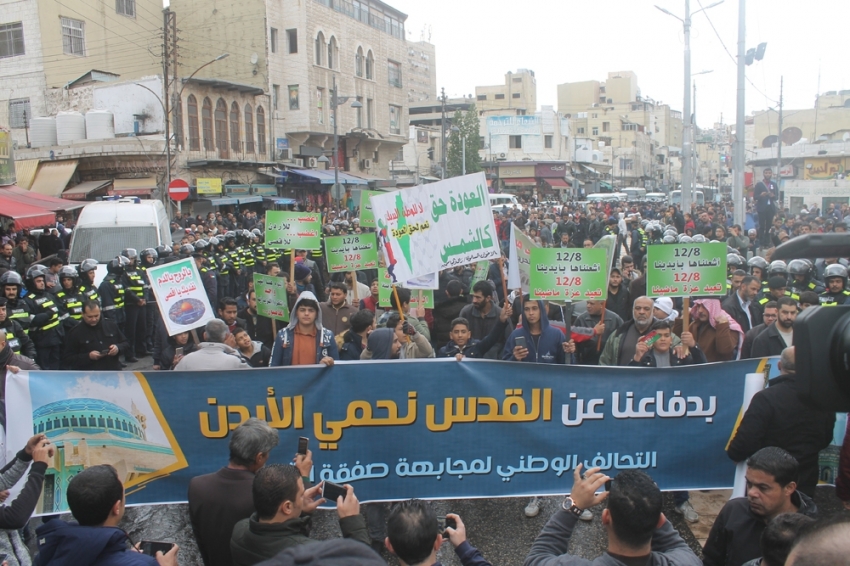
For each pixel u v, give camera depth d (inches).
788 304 261.7
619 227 911.0
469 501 260.7
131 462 206.4
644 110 4741.6
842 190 1364.4
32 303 397.4
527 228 964.0
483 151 3102.9
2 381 232.5
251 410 209.5
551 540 127.3
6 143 951.6
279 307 352.5
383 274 369.7
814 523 72.5
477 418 212.8
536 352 269.7
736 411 214.8
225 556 155.0
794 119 2817.4
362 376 211.5
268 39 1776.6
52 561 126.2
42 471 164.4
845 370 73.7
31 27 1467.8
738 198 849.5
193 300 289.6
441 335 367.2
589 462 214.2
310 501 145.7
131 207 671.1
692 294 263.1
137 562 125.8
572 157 3454.7
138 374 206.5
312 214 474.0
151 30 1713.8
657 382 213.6
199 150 1491.1
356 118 2113.7
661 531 129.7
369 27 2167.8
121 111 1424.7
